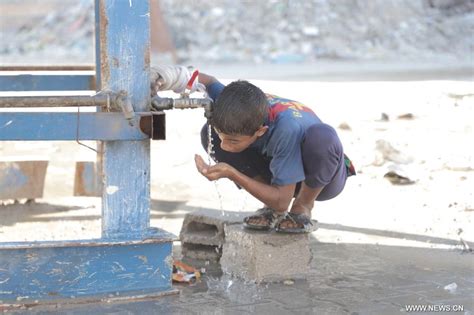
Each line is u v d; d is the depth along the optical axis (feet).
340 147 19.35
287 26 108.37
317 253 22.16
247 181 18.62
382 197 29.19
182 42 102.32
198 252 22.25
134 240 18.03
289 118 18.79
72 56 95.71
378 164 34.45
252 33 106.42
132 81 17.94
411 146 37.76
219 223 21.85
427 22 114.42
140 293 18.17
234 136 18.12
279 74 75.97
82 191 29.63
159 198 29.50
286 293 18.71
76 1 110.83
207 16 109.19
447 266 20.90
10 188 28.37
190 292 18.75
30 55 96.48
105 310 17.29
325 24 110.11
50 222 26.45
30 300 17.43
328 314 17.25
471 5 120.47
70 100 17.35
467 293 18.69
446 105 48.93
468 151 36.52
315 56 101.35
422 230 24.67
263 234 19.76
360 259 21.57
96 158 29.68
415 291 18.83
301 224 19.74
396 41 108.47
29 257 17.53
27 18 107.34
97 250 17.90
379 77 72.23
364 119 45.19
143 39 17.90
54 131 17.43
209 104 18.33
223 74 75.51
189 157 36.83
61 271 17.75
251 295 18.56
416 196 29.30
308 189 19.97
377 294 18.60
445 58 100.94
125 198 18.21
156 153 37.73
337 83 60.03
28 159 28.68
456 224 25.34
